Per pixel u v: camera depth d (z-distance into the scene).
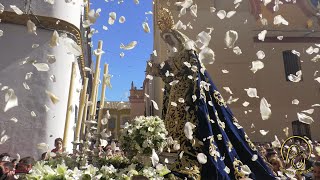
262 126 14.02
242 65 14.59
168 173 2.79
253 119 13.98
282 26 15.50
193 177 2.78
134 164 2.88
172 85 3.73
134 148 3.15
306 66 15.29
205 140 3.03
